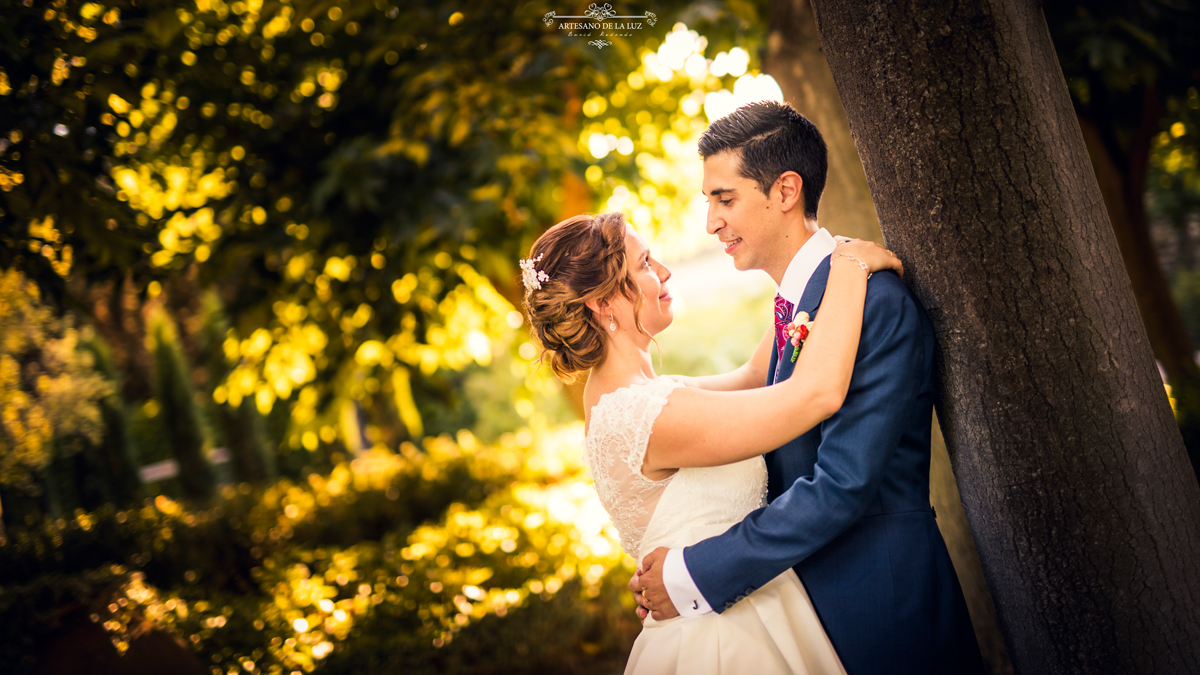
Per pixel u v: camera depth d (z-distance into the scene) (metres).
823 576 1.60
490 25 3.97
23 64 2.67
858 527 1.57
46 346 5.52
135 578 3.41
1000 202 1.42
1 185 2.76
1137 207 5.17
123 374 10.90
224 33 4.53
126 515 4.59
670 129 6.16
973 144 1.41
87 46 2.79
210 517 4.83
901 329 1.47
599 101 5.70
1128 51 3.54
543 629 3.80
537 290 1.66
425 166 4.67
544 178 4.42
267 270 5.17
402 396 6.22
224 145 4.73
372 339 5.28
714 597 1.54
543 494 5.97
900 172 1.49
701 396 1.53
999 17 1.38
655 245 7.15
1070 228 1.42
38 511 5.45
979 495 1.58
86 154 3.06
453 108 3.94
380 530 5.97
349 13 3.85
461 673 3.59
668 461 1.56
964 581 2.40
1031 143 1.40
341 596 4.13
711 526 1.59
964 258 1.46
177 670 3.07
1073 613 1.51
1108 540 1.47
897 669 1.54
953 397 1.56
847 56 1.52
